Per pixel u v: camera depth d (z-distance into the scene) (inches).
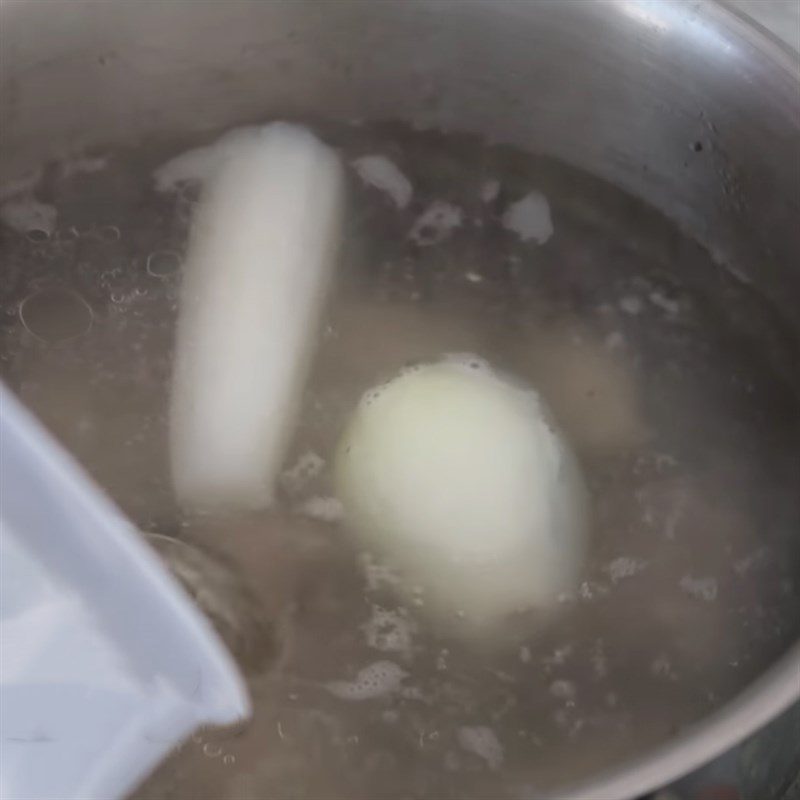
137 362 20.9
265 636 18.4
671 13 19.4
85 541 15.1
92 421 20.3
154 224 22.1
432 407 19.2
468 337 21.3
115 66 20.9
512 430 19.2
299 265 21.1
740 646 18.4
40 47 20.2
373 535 18.8
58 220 22.0
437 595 18.4
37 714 14.7
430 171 22.7
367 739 17.7
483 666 18.3
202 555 19.0
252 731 17.5
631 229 22.1
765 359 20.7
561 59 20.7
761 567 19.1
